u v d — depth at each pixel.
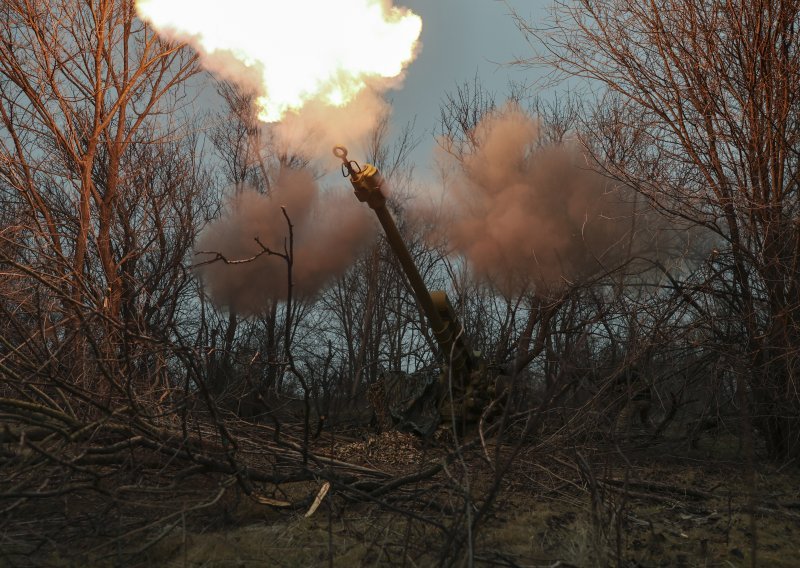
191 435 7.11
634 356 8.25
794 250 9.39
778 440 9.89
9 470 5.64
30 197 12.06
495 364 11.49
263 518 6.20
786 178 9.75
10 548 4.99
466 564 4.63
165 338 6.26
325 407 9.86
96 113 12.96
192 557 5.15
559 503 6.95
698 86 10.00
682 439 10.20
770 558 5.66
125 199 13.61
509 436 9.75
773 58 9.47
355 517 6.17
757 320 9.80
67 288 9.51
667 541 5.93
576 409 7.86
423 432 10.29
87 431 5.99
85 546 5.20
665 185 9.93
